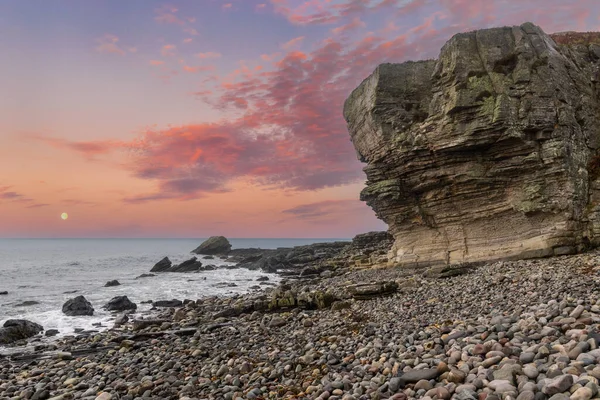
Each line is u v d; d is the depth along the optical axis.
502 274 21.70
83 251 155.88
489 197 28.81
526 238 27.25
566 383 5.65
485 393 6.28
